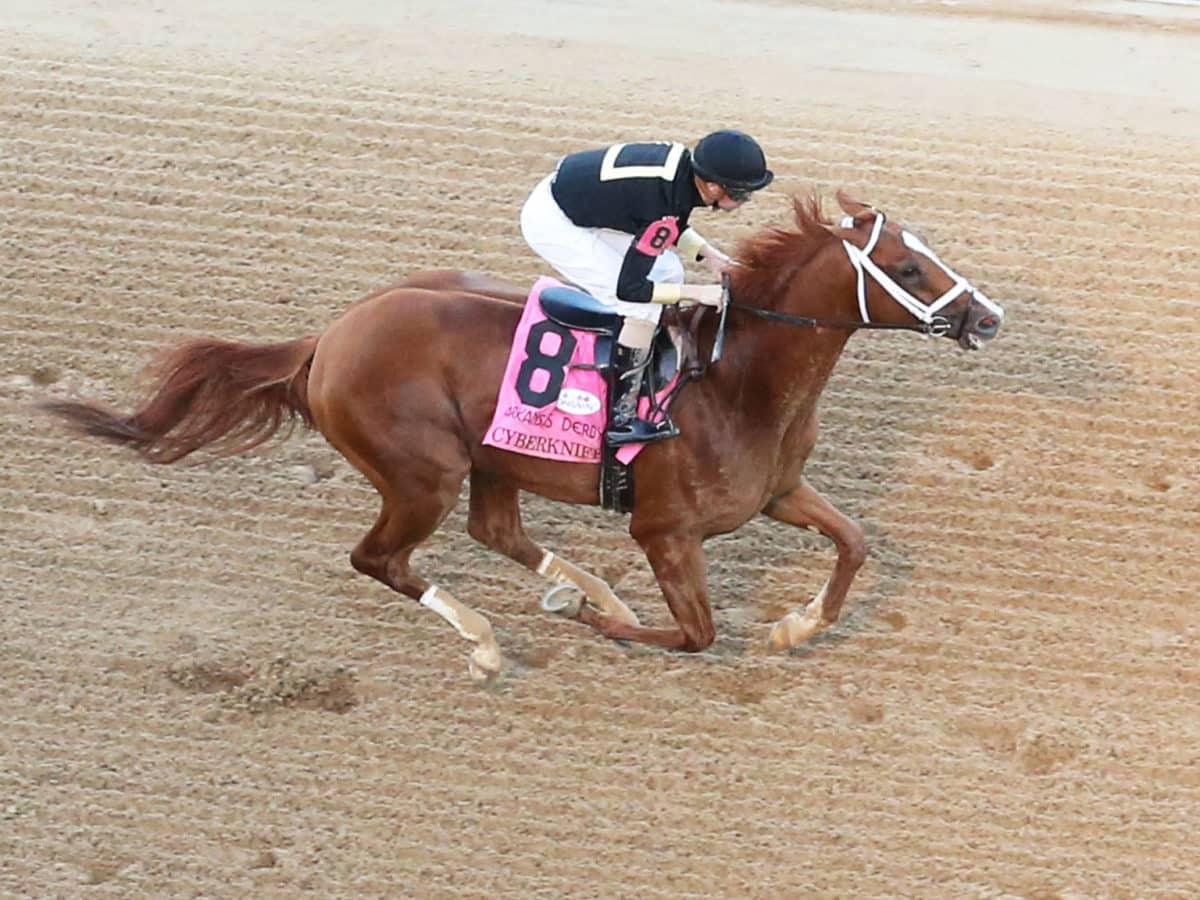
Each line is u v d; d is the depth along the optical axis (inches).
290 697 407.2
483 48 641.6
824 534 395.9
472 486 407.5
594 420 365.4
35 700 405.1
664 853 367.9
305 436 486.9
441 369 371.6
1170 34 666.2
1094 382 493.4
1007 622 426.6
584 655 420.2
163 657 417.7
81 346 511.8
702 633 388.5
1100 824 373.7
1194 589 433.7
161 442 396.8
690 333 367.6
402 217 551.8
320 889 360.2
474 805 379.9
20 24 649.6
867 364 503.5
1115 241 535.5
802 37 659.4
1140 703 403.2
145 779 385.4
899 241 347.9
